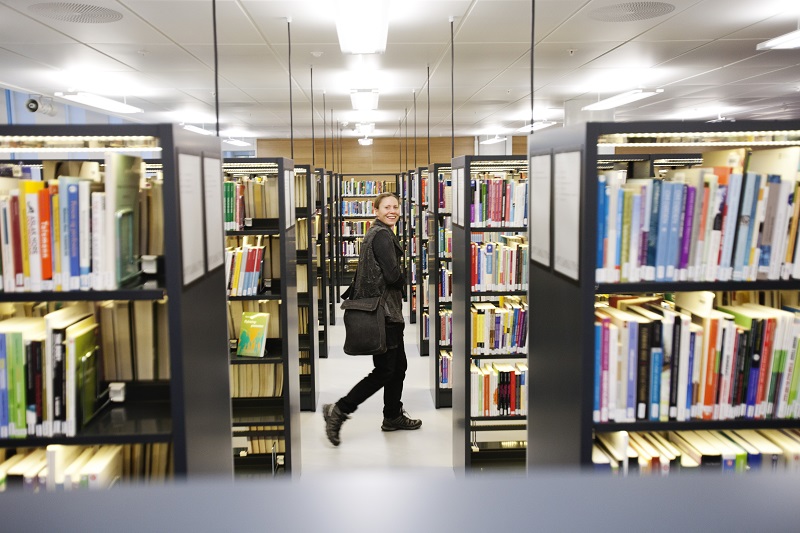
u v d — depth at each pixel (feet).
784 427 5.74
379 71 23.11
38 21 15.65
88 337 5.80
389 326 13.88
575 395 5.74
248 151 62.64
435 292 16.60
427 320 21.85
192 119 37.68
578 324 5.59
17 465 5.79
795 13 16.07
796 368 5.70
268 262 13.01
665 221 5.43
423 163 52.26
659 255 5.48
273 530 1.58
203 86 25.71
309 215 16.52
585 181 5.34
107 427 5.65
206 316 6.26
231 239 13.16
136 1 14.01
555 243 6.29
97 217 5.26
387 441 14.52
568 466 5.97
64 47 18.47
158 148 6.19
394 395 14.89
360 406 16.99
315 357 17.15
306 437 14.88
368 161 52.13
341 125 41.50
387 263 13.41
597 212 5.38
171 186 5.23
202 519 1.60
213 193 6.69
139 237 5.92
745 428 5.72
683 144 6.56
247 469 12.10
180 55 19.76
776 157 5.72
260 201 12.81
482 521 1.59
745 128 5.49
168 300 5.33
